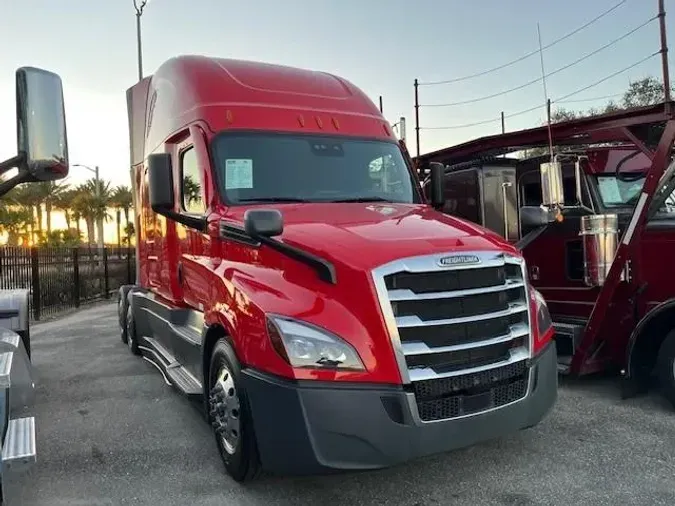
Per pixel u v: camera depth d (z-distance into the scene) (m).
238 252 4.51
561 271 7.12
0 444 3.29
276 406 3.59
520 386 4.00
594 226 6.14
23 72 3.07
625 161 7.04
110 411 6.06
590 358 6.23
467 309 3.83
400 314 3.63
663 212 6.29
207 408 4.70
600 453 4.64
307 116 5.51
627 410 5.68
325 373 3.53
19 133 3.10
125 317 9.60
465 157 8.29
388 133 5.86
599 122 6.28
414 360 3.62
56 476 4.46
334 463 3.47
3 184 3.13
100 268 19.08
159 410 6.07
